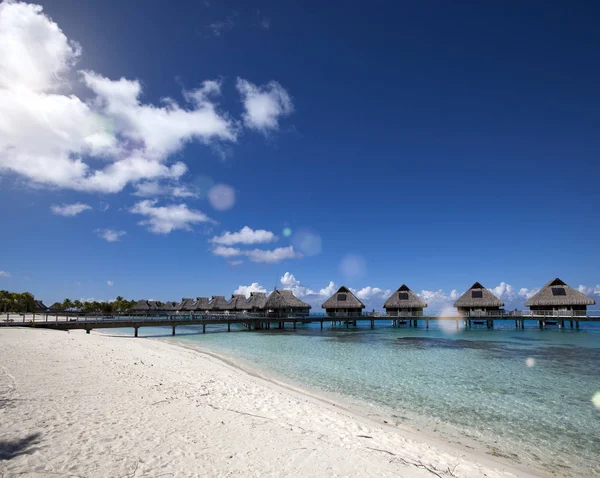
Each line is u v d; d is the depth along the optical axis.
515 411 11.33
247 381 14.02
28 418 7.41
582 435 9.36
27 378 11.09
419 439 8.67
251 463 6.14
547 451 8.30
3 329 30.48
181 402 9.63
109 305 104.00
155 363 16.53
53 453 5.84
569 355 23.70
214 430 7.62
